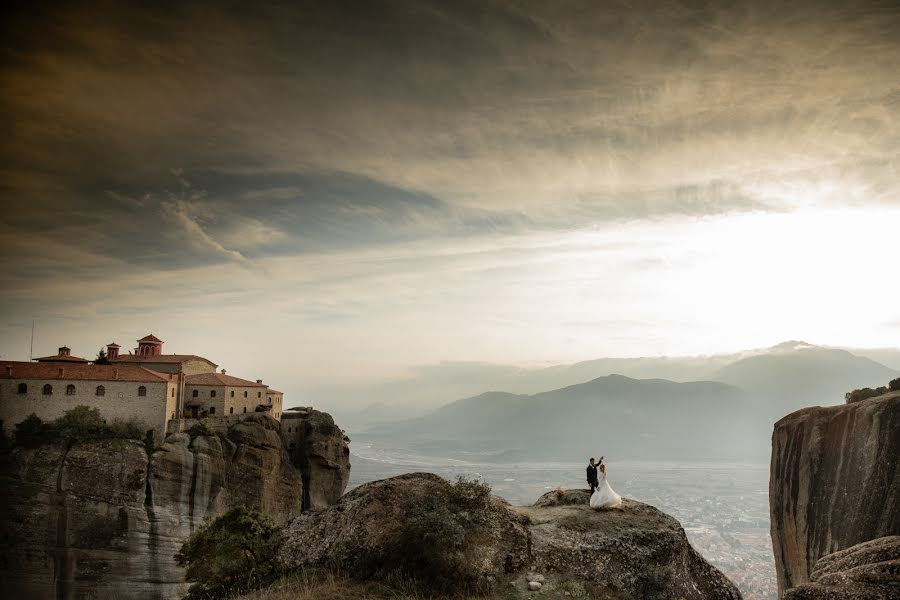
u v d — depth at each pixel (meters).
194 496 94.38
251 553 23.09
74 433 93.38
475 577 18.70
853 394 65.81
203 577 24.69
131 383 97.62
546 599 18.39
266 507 102.00
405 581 18.52
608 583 19.89
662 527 22.16
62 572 87.38
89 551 88.19
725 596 22.11
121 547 89.19
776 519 61.97
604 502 23.48
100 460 90.94
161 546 90.56
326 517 22.05
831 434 57.69
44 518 87.81
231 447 100.69
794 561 58.00
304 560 20.86
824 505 55.44
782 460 62.72
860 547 17.48
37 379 94.44
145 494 91.44
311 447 113.75
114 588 87.94
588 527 21.91
